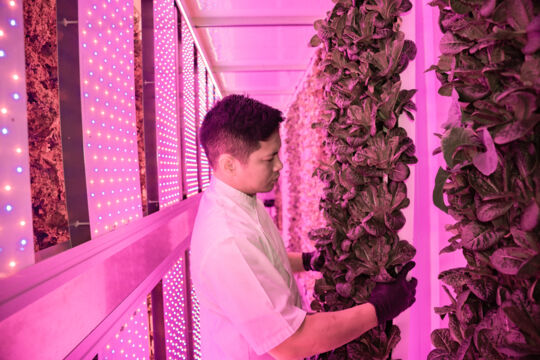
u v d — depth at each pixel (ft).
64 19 3.84
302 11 9.99
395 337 4.01
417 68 4.46
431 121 4.42
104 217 4.31
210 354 3.93
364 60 3.67
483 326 2.17
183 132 9.14
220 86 17.49
